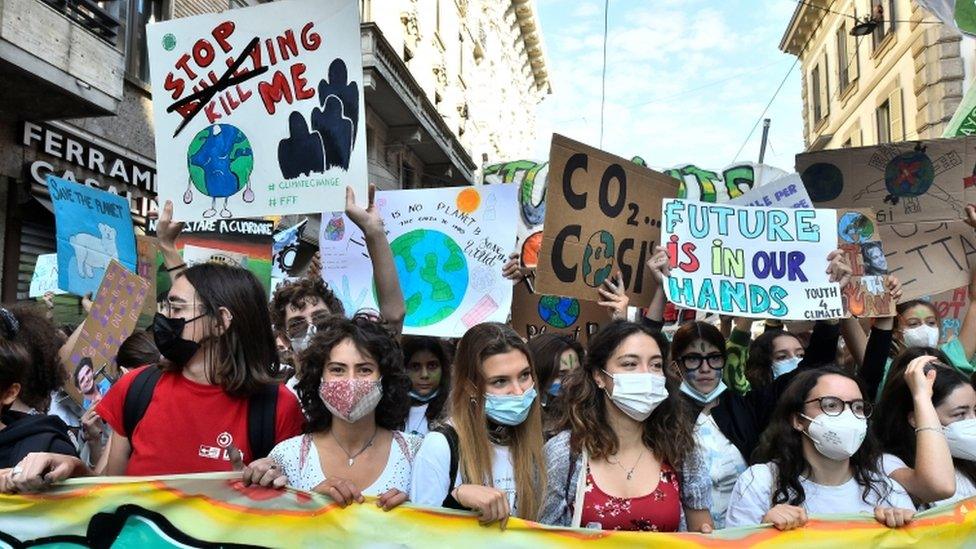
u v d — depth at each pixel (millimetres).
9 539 2256
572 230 3768
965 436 2861
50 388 2672
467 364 2506
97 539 2240
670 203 3775
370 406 2375
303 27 3338
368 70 16312
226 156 3451
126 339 3945
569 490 2488
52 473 2150
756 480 2670
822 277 3762
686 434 2584
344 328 2430
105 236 4965
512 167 6254
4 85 8258
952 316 5363
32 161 9211
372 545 2205
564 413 2668
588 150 3811
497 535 2203
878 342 3736
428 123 21078
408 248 4434
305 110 3355
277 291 3779
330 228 4605
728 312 3689
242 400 2461
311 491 2240
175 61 3523
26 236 9258
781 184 4352
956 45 13539
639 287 3996
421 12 23797
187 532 2232
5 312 2531
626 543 2230
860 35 16656
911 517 2307
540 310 4719
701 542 2244
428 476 2402
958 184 4488
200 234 5746
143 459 2375
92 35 8836
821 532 2285
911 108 14852
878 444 2807
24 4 7816
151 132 11414
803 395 2613
